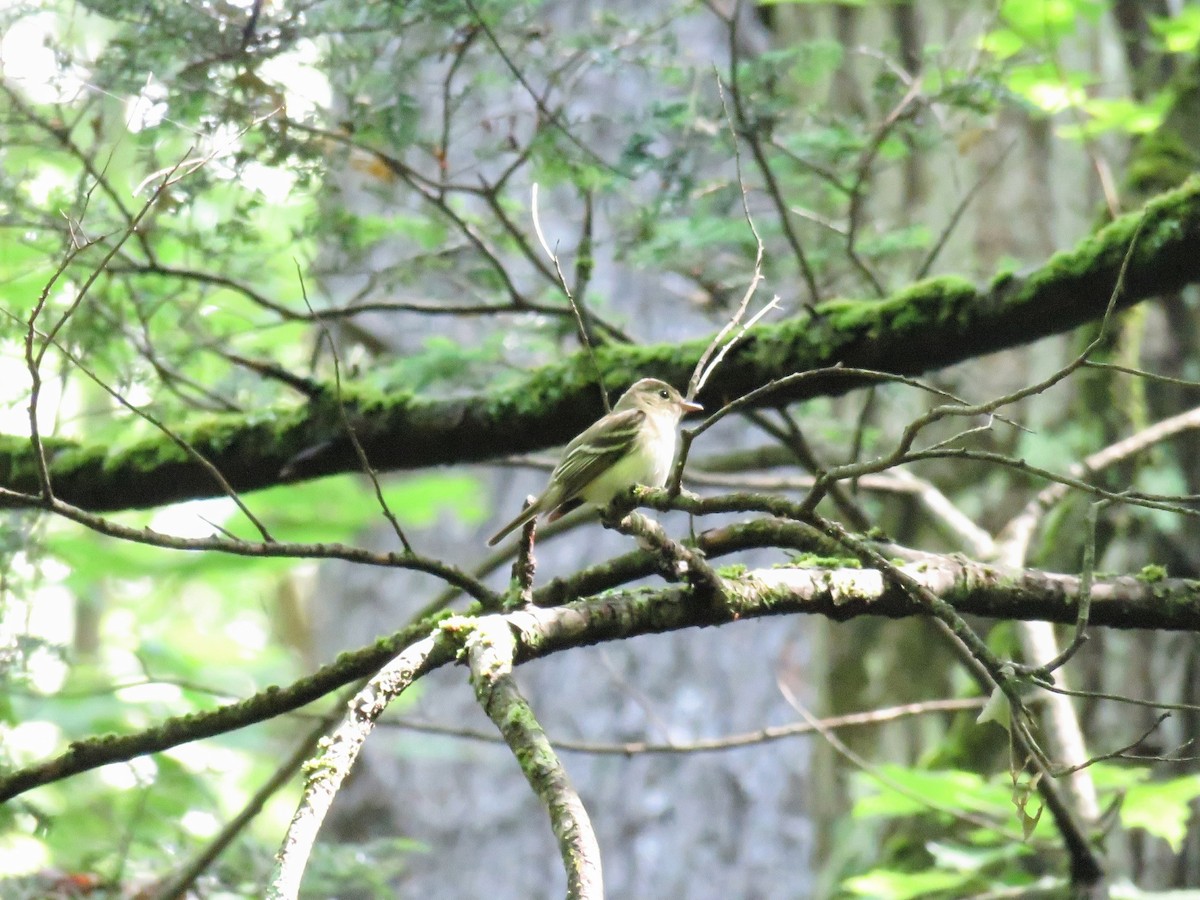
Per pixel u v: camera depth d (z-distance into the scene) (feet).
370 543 67.77
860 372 18.66
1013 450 42.75
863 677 44.11
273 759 65.26
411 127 30.78
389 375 36.09
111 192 29.43
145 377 33.60
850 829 42.65
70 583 58.95
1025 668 19.44
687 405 21.57
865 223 41.63
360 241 34.73
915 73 39.65
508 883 60.54
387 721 33.83
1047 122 45.16
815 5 48.21
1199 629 23.76
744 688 60.23
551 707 61.36
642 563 23.75
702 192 33.32
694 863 58.54
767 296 37.45
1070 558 40.81
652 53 35.29
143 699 43.62
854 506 35.55
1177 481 41.37
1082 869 29.89
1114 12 46.16
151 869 35.35
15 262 34.71
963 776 32.83
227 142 23.99
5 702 33.09
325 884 34.55
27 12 28.94
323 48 31.14
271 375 32.65
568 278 38.55
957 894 37.04
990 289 29.30
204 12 29.40
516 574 21.95
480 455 32.83
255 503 60.59
